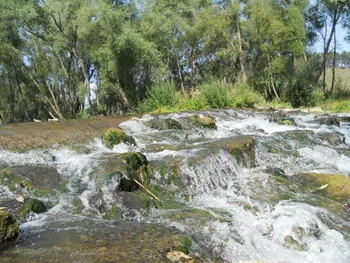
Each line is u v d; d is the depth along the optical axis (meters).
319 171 7.75
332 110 18.88
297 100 23.39
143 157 6.70
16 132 8.52
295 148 9.44
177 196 6.22
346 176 7.05
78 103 29.22
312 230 4.93
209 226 4.78
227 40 27.23
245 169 7.57
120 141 8.46
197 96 20.62
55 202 5.51
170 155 7.31
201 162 6.81
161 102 20.00
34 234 4.26
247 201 5.86
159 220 4.97
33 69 27.98
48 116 35.38
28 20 22.84
